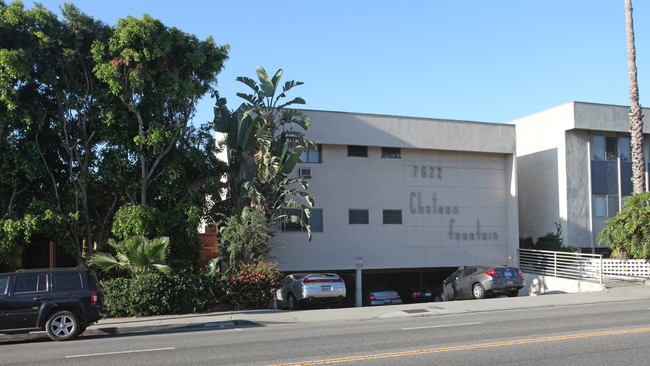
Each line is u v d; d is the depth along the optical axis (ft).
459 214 81.56
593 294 60.54
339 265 74.84
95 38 56.80
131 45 53.62
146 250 50.44
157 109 56.95
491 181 83.97
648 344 29.48
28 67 50.70
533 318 42.14
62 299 38.93
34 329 38.19
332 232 75.05
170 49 54.54
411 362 26.32
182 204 58.29
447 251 80.28
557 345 29.78
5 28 52.19
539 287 77.20
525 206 95.71
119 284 50.90
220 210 66.23
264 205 63.77
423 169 80.43
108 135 56.24
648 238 68.44
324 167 75.87
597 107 87.76
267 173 61.36
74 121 59.11
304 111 74.13
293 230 73.46
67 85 56.03
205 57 58.85
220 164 65.00
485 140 82.33
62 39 55.01
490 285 62.18
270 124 64.28
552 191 89.35
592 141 89.30
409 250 78.43
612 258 74.13
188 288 52.75
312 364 26.45
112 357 30.04
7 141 53.36
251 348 31.91
